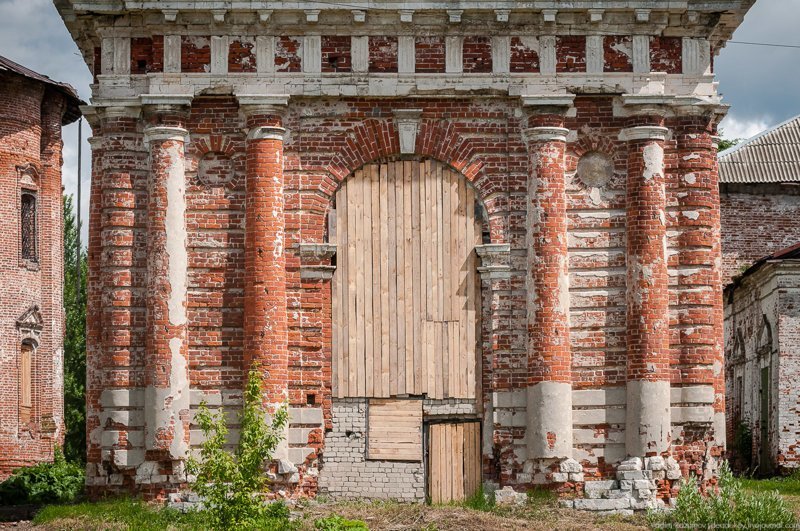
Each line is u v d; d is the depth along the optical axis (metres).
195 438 35.50
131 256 35.88
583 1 35.72
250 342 35.38
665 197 36.25
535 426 35.25
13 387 51.34
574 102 36.22
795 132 61.84
